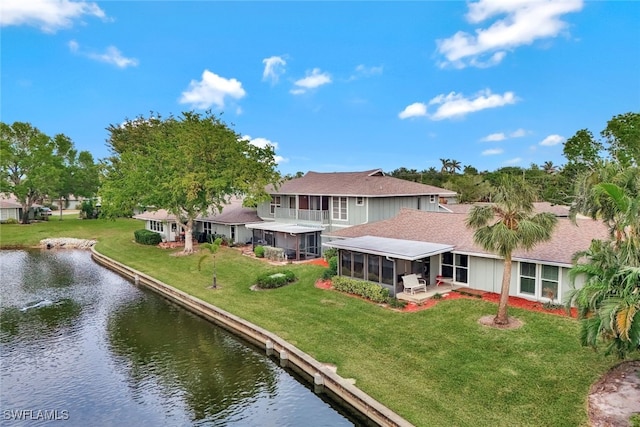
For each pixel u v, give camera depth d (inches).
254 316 740.0
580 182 528.4
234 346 673.0
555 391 421.1
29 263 1455.5
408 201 1289.4
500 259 728.3
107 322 804.0
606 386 421.7
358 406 442.9
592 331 389.7
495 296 728.3
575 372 453.4
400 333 602.5
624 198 405.4
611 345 394.3
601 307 369.1
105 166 1584.6
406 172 3651.6
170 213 1413.6
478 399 419.2
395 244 832.3
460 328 598.9
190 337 717.3
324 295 822.5
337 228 1259.2
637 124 1296.8
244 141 1428.4
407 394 438.6
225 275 1078.4
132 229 2166.6
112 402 504.1
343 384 469.1
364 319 672.4
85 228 2203.5
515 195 585.6
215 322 792.3
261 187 1382.9
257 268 1113.4
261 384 542.6
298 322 689.0
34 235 2007.9
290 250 1258.6
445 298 740.0
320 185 1362.0
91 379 565.3
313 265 1103.0
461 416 391.5
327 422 450.9
